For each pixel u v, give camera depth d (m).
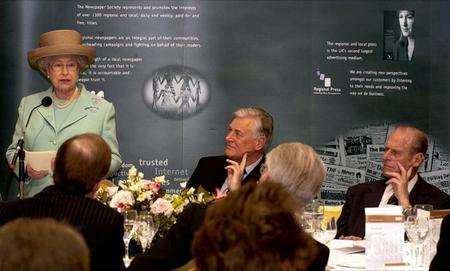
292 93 6.19
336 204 6.21
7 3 6.02
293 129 6.20
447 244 2.92
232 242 1.64
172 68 6.16
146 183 3.99
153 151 6.16
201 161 5.19
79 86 5.46
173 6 6.14
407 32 6.22
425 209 3.83
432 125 6.23
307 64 6.20
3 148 6.01
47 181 5.02
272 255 1.64
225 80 6.18
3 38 6.02
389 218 3.46
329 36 6.20
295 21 6.18
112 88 6.12
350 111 6.21
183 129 6.17
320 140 6.21
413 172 4.59
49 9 6.07
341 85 6.20
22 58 6.04
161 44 6.14
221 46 6.17
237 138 4.86
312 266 2.71
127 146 6.14
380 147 6.22
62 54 5.27
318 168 2.91
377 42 6.21
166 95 6.16
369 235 3.45
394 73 6.22
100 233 2.81
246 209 1.69
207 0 6.16
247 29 6.18
